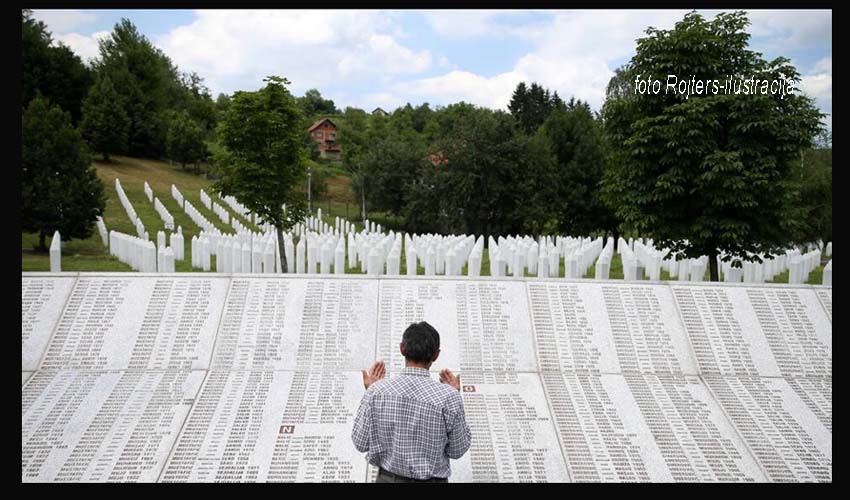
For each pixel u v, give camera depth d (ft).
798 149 42.04
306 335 27.89
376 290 29.73
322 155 305.53
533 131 222.28
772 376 27.55
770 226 44.21
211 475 21.98
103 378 25.80
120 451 22.66
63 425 23.57
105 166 175.42
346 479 21.97
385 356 27.30
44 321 27.55
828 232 83.25
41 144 75.41
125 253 65.26
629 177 44.32
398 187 158.30
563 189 120.47
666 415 25.48
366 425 17.21
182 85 290.35
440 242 71.67
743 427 25.02
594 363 27.71
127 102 199.82
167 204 136.15
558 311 29.55
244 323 28.17
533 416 25.08
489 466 22.90
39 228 74.02
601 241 80.43
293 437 23.52
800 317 29.91
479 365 27.27
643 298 30.32
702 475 22.84
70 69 190.90
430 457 16.89
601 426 24.80
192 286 29.35
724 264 61.00
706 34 43.45
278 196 62.69
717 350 28.50
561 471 22.86
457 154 119.85
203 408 24.66
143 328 27.73
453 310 29.22
